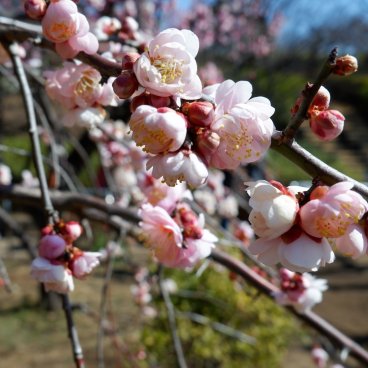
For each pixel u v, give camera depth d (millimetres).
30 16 1461
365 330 6812
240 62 11539
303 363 5820
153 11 8039
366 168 15656
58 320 7082
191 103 1141
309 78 15125
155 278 2783
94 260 1674
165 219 1665
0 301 7645
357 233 1108
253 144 1153
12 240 9266
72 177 3994
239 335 4160
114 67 1461
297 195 1136
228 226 5246
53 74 1704
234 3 11703
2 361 5930
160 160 1117
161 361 4984
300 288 2348
